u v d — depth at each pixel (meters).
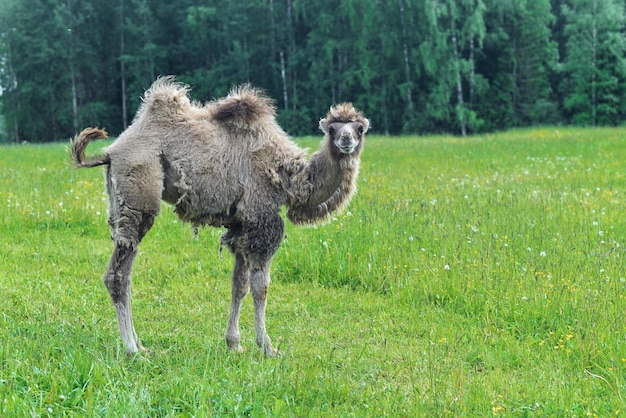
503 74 53.75
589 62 54.53
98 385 6.06
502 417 5.98
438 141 32.50
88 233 12.37
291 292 9.62
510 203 13.42
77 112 54.03
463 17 50.84
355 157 7.50
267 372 6.48
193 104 7.85
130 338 7.00
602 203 13.66
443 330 8.17
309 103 54.28
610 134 32.06
